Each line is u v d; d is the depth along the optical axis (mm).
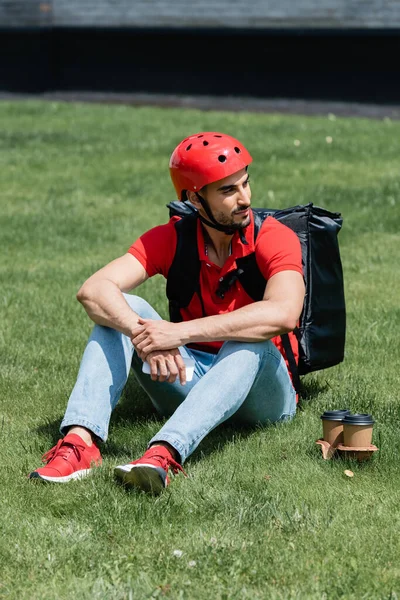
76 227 23953
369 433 9586
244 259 9938
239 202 9602
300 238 11047
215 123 45281
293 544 7836
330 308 11102
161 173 31438
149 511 8469
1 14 69062
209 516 8469
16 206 26938
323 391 12156
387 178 29422
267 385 10102
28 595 7203
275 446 10109
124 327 9602
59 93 68688
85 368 9664
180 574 7438
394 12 58312
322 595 7082
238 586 7254
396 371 12922
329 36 60000
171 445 9039
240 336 9445
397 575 7363
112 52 67500
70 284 18500
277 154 34469
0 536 8094
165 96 65688
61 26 67875
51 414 11500
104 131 42500
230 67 64125
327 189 27719
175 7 64312
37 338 14820
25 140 39750
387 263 19891
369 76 60125
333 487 9008
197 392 9273
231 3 62812
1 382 12789
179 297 10227
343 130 41812
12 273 19406
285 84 62656
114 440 10422
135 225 24203
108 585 7254
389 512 8461
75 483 9141
